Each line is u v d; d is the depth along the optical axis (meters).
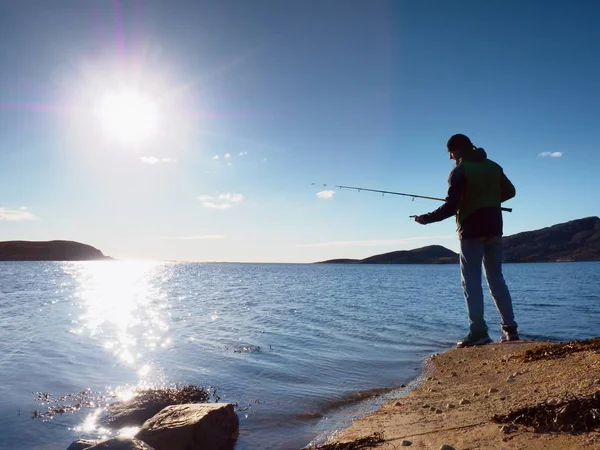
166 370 7.96
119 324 13.95
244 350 9.58
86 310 18.42
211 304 20.95
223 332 12.09
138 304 21.31
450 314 15.90
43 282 44.66
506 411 3.98
